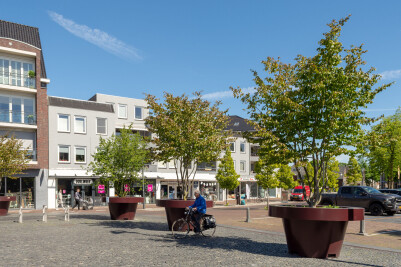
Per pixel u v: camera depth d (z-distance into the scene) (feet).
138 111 142.72
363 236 42.19
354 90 32.30
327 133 31.65
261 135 33.06
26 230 46.21
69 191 113.70
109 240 37.14
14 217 69.87
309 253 28.43
